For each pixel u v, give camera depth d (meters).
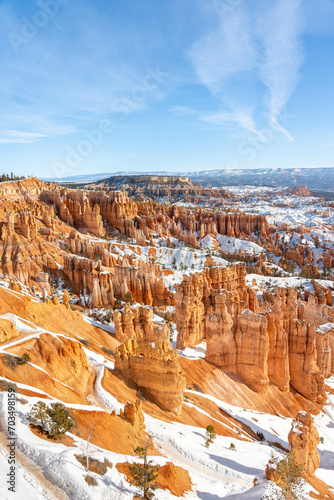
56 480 24.91
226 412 68.00
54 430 30.39
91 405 41.78
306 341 85.12
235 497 37.38
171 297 137.38
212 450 47.88
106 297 122.25
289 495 37.66
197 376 76.50
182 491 34.88
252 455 51.06
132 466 30.95
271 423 70.94
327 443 71.00
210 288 108.12
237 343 81.38
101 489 25.89
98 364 53.50
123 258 168.62
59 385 40.19
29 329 48.00
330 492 46.78
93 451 31.00
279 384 83.12
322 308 114.19
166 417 51.72
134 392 52.88
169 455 41.50
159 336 85.31
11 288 74.88
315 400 84.75
